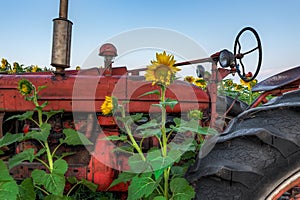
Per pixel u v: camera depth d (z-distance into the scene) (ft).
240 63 7.24
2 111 5.53
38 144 5.49
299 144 3.86
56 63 5.59
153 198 4.31
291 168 3.78
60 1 5.69
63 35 5.63
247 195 3.74
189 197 3.87
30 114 4.79
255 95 15.71
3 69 9.96
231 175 3.77
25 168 5.00
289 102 4.57
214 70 5.52
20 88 4.72
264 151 3.94
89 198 6.79
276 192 3.75
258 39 6.95
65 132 4.77
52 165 4.62
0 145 4.57
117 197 6.64
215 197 3.79
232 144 4.17
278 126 4.11
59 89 5.47
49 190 4.22
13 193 3.86
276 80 6.84
